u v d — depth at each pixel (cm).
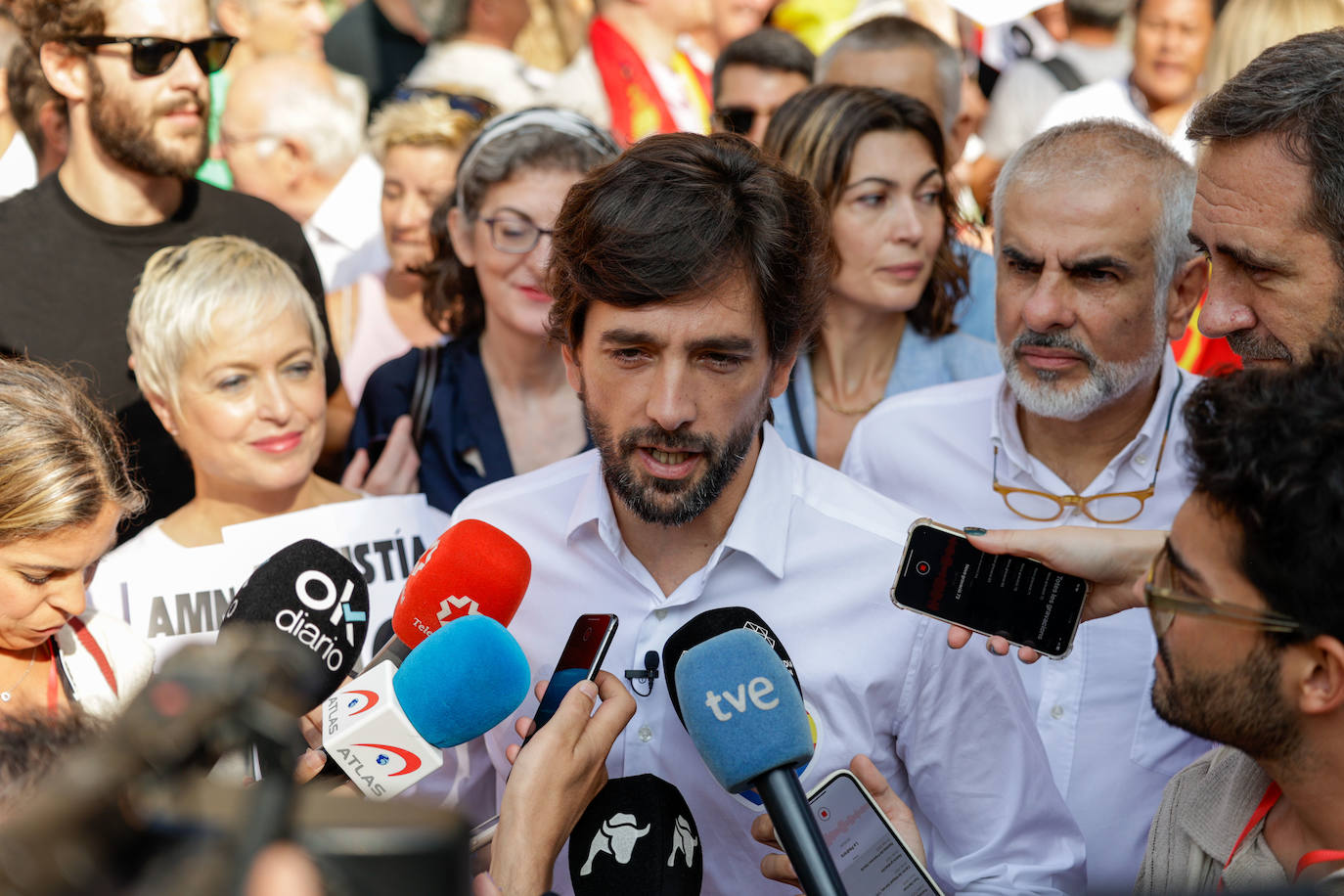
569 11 366
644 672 199
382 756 154
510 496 218
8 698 219
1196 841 167
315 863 73
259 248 315
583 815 173
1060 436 267
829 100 325
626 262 168
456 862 77
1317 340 188
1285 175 185
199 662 75
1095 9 380
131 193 317
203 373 304
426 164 337
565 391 342
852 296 329
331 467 337
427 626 175
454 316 340
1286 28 359
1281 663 130
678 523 182
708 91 391
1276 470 125
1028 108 387
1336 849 137
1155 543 178
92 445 212
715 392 175
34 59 308
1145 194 242
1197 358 339
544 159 327
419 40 347
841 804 159
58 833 69
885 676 196
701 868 186
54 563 206
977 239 360
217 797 77
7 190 310
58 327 310
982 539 183
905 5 397
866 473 293
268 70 334
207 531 308
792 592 201
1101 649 254
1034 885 188
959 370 340
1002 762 196
